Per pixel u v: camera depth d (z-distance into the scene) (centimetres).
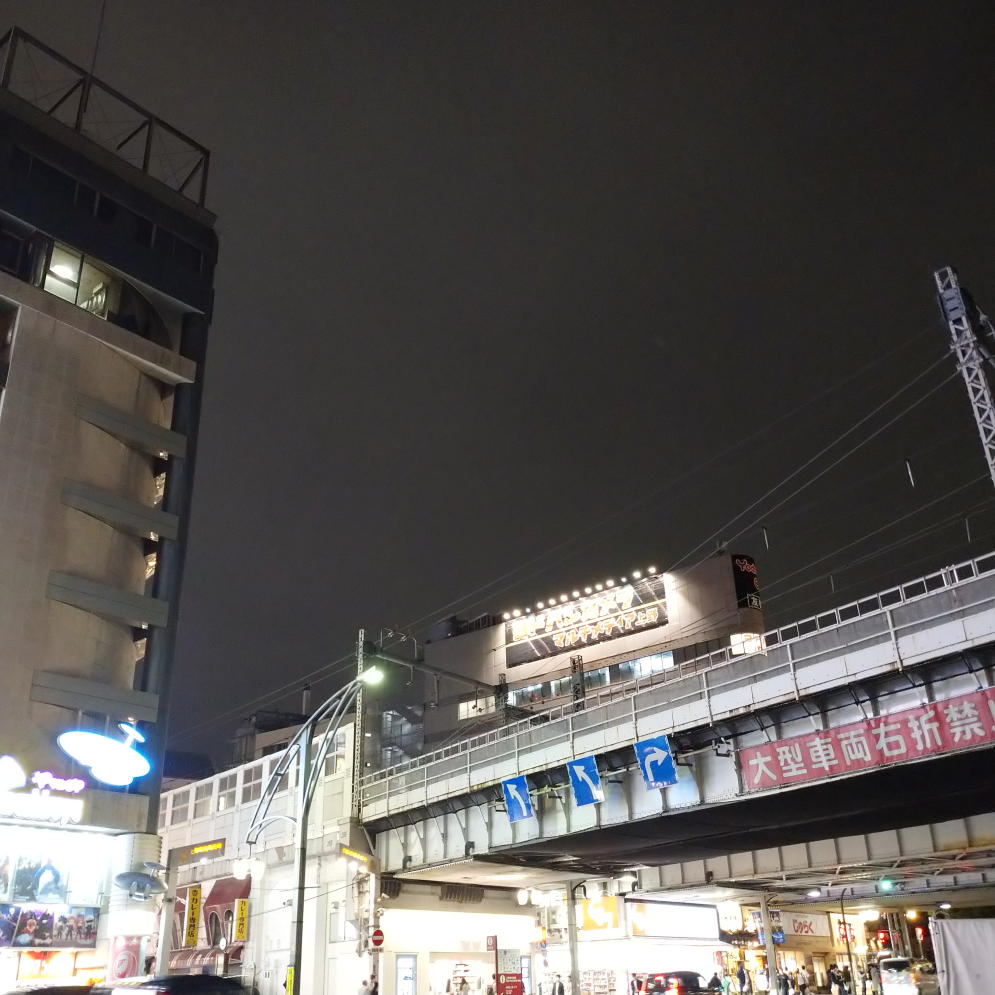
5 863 3956
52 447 4500
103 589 4484
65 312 4781
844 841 4162
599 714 3597
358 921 4562
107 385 4906
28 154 4953
